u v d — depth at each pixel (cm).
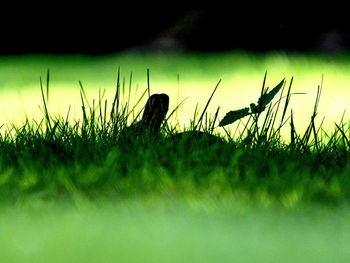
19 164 398
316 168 402
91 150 436
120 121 515
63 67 2025
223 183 336
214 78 1734
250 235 238
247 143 477
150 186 332
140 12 2450
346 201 307
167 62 2070
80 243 227
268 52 2073
